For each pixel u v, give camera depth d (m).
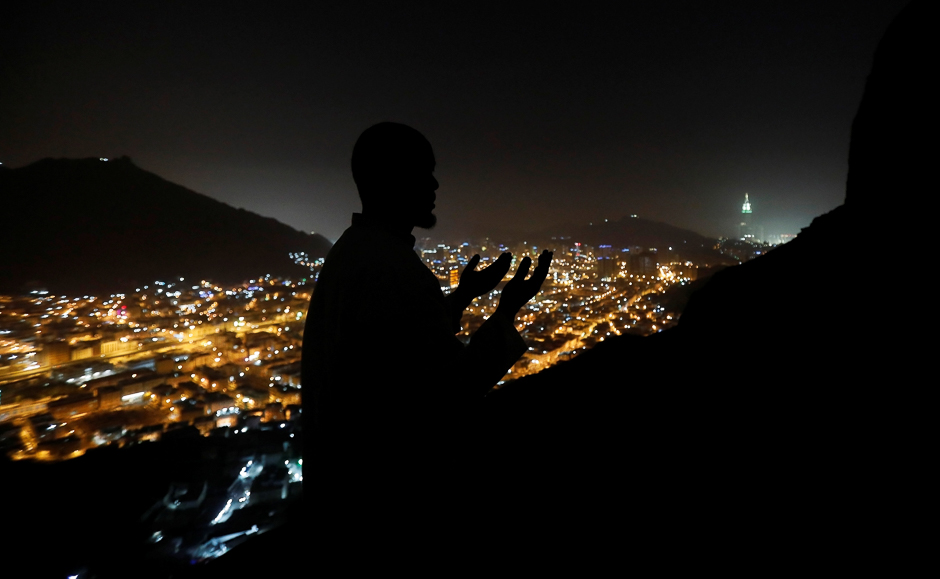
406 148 1.05
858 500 1.62
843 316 2.80
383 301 0.88
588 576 1.55
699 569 1.53
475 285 1.24
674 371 3.50
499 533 1.81
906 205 3.07
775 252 4.69
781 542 1.57
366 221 1.06
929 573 1.28
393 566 0.91
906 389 2.00
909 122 3.41
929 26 3.50
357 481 0.93
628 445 2.54
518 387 4.00
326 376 0.97
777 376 2.71
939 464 1.60
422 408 0.87
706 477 2.06
